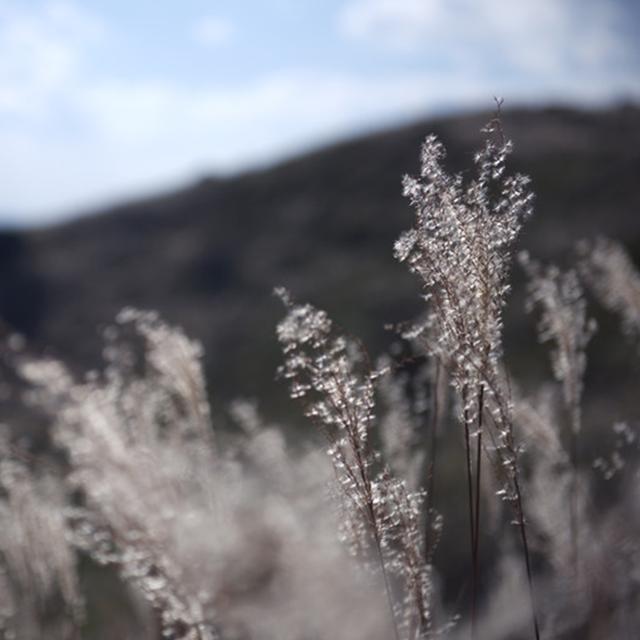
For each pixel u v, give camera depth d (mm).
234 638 2898
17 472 3039
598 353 9930
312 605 2990
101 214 32656
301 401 1783
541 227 21609
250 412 4582
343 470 1738
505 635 3334
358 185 30781
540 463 3102
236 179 33812
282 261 26297
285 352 1768
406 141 31781
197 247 28828
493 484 2576
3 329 3781
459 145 22891
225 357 19344
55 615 3119
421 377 2348
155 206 32938
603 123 30234
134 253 29312
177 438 3156
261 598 3207
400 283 21250
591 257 3160
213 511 3393
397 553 1821
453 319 1632
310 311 1772
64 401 3191
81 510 2932
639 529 3109
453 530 5355
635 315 3131
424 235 1627
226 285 25672
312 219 28844
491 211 1614
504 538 3801
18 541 2908
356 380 1763
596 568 3055
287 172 32906
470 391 1698
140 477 2969
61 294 26922
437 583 2699
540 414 2828
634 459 3100
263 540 3539
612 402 7133
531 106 32531
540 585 3502
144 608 2818
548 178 25547
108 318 24594
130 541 2668
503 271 1606
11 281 28062
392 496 1730
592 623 2996
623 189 23734
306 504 3840
